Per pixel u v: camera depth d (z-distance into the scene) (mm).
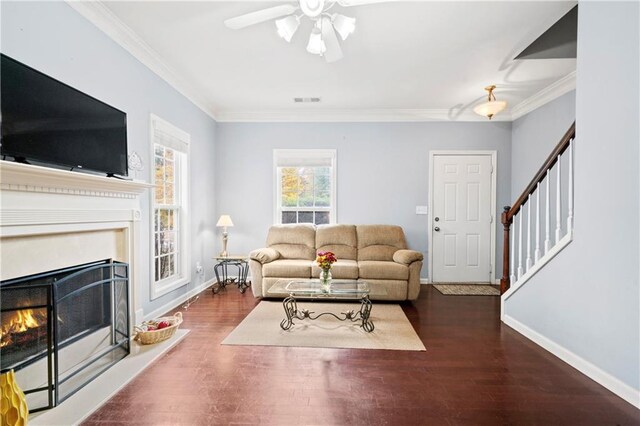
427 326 3102
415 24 2611
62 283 1980
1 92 1587
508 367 2266
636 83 1791
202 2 2355
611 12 1954
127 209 2541
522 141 4617
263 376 2131
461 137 4918
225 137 5020
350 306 3758
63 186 1935
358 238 4617
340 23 2062
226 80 3775
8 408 1439
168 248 3715
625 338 1870
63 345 1990
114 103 2652
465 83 3834
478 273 4945
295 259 4383
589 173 2135
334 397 1895
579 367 2219
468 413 1752
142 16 2516
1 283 1650
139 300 2887
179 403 1826
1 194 1608
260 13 1993
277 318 3305
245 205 5035
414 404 1830
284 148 5000
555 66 3369
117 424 1649
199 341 2697
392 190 4965
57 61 2107
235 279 5066
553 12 2447
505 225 3488
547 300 2570
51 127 1861
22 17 1870
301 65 3387
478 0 2309
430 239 4945
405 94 4215
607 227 1990
